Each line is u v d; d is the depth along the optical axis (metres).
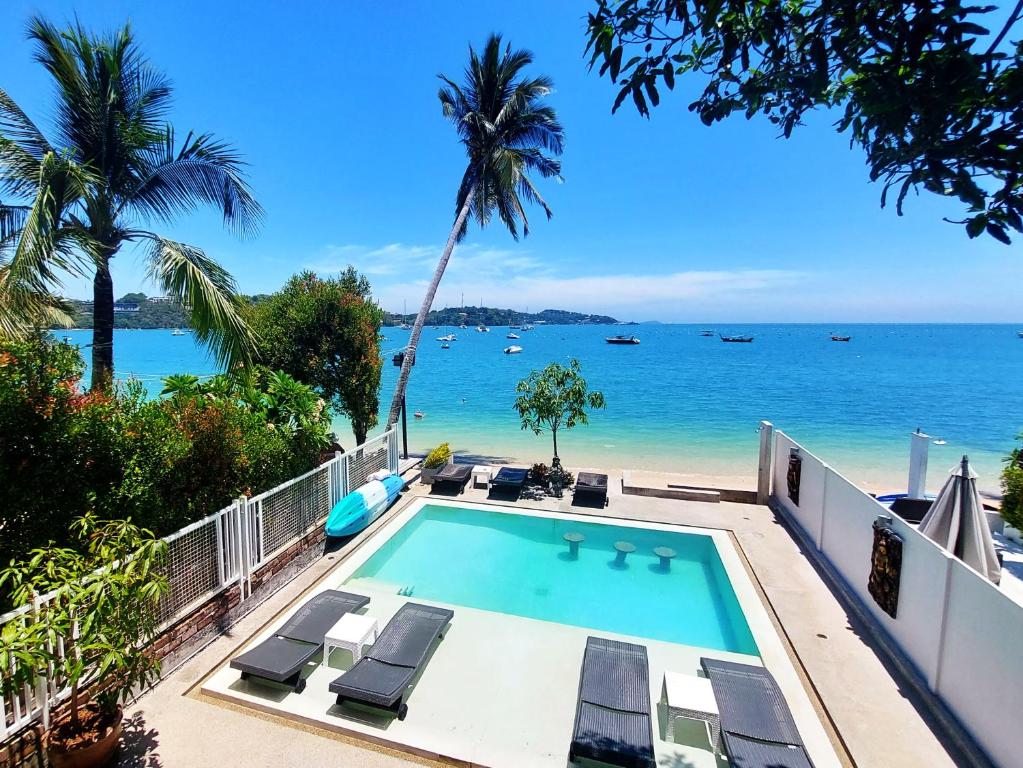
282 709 4.74
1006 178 1.77
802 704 4.88
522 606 7.13
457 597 7.35
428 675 5.29
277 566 7.16
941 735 4.46
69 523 5.27
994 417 22.53
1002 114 1.75
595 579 7.86
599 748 3.99
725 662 5.18
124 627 3.88
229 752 4.27
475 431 20.45
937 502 6.11
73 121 8.40
